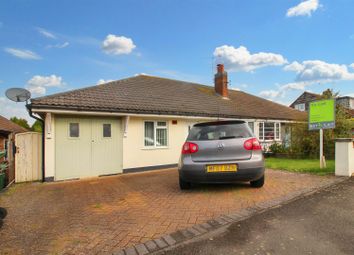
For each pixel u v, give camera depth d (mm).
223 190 6223
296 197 5340
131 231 3895
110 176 10148
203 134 6062
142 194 6359
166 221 4254
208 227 3879
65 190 7426
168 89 15906
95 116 10273
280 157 14203
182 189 6570
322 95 13195
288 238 3426
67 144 9594
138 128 11422
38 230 4090
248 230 3729
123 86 13734
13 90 8906
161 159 12188
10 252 3336
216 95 18906
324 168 8781
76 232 3945
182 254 3113
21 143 9000
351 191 5703
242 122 6176
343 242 3260
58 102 9336
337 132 12461
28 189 7719
